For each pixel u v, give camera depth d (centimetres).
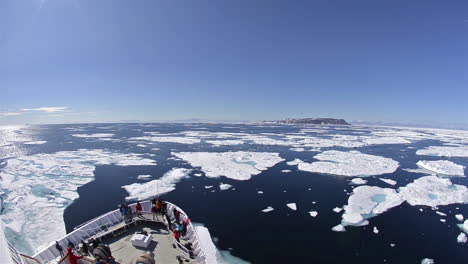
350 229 1457
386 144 5603
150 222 975
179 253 805
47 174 2527
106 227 954
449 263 1141
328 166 2969
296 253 1213
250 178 2503
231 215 1634
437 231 1433
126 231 930
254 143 5362
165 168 2856
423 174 2719
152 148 4478
